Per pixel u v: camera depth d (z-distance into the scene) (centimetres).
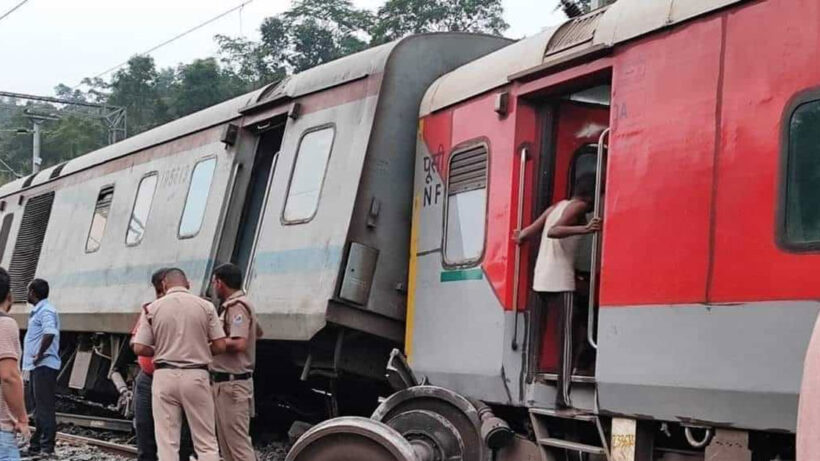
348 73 888
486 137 717
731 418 479
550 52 655
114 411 1563
